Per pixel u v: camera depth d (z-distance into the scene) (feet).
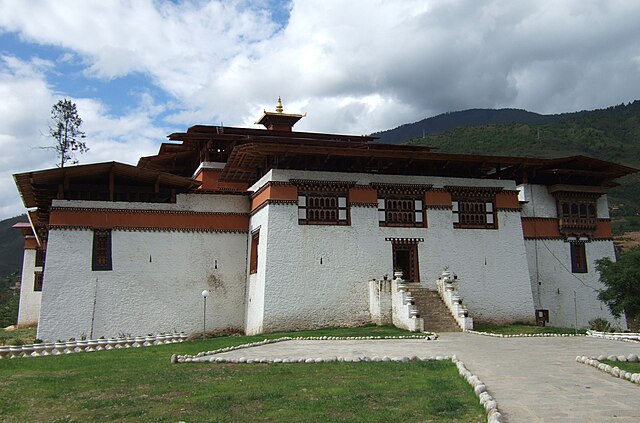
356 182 106.52
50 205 112.78
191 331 107.34
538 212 122.52
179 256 109.09
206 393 41.52
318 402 37.27
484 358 56.95
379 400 37.40
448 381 43.11
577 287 122.11
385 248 106.22
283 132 149.18
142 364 58.49
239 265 113.19
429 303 100.68
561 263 122.01
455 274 108.47
